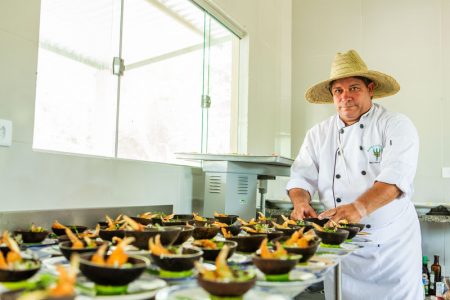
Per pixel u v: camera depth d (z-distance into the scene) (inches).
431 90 149.9
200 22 121.4
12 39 62.7
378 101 156.3
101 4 85.4
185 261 38.4
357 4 164.1
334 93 94.6
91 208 73.5
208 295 34.0
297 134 170.1
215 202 95.0
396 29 157.1
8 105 61.8
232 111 141.4
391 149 85.7
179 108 112.4
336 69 93.0
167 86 107.3
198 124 122.0
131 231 45.3
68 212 68.8
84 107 80.9
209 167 96.1
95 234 54.2
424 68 151.6
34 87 66.4
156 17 102.7
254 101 146.4
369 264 89.2
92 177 75.7
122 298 30.0
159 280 36.9
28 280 32.0
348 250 57.8
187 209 105.9
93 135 83.4
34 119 66.3
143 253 43.6
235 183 96.2
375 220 88.1
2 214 58.2
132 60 94.2
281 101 169.2
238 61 143.5
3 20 61.4
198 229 57.8
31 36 66.1
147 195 90.6
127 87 92.6
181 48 113.0
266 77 156.7
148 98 99.8
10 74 62.3
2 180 60.2
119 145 90.0
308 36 171.8
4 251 39.4
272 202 144.9
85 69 81.1
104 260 35.4
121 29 90.4
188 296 33.4
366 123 92.8
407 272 89.0
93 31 83.3
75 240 43.7
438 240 142.5
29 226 62.1
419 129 150.3
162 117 105.2
